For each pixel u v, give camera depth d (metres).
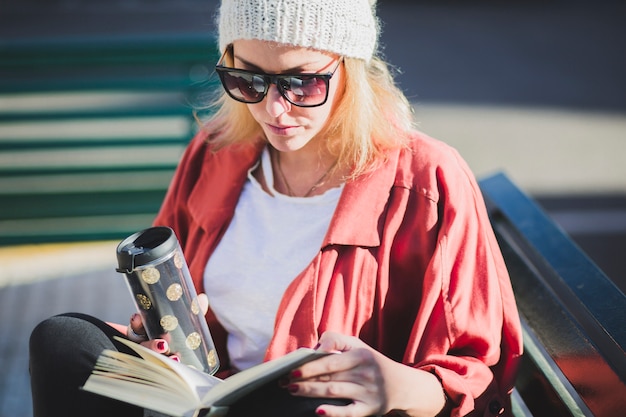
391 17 19.06
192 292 2.89
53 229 6.74
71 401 2.79
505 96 13.88
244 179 3.45
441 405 2.83
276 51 2.95
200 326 2.91
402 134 3.27
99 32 19.17
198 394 2.57
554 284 4.13
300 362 2.56
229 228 3.41
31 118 6.57
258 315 3.27
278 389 2.65
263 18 2.91
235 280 3.30
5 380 5.86
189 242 3.52
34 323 6.60
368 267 3.10
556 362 3.24
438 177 3.16
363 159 3.18
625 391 2.63
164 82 6.51
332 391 2.61
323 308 3.07
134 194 6.72
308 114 3.05
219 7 3.31
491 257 3.14
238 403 2.62
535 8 20.05
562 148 11.62
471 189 3.23
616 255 8.59
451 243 3.07
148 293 2.79
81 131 10.72
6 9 21.67
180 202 3.63
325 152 3.29
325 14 2.93
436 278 3.02
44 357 2.84
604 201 9.91
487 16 19.27
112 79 6.59
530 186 10.41
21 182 7.61
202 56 6.44
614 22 18.86
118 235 6.75
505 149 11.57
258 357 3.30
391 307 3.15
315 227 3.23
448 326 2.99
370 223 3.12
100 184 7.09
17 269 7.59
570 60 15.98
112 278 7.39
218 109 3.69
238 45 3.03
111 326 3.13
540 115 12.94
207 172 3.56
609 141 11.89
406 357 2.99
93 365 2.82
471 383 2.88
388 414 3.01
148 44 6.34
